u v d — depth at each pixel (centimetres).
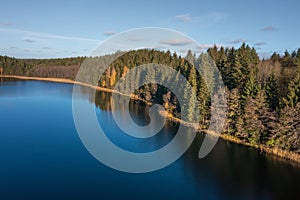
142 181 3294
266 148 4334
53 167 3612
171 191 3083
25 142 4522
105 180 3297
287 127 4006
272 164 3841
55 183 3203
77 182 3241
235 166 3756
